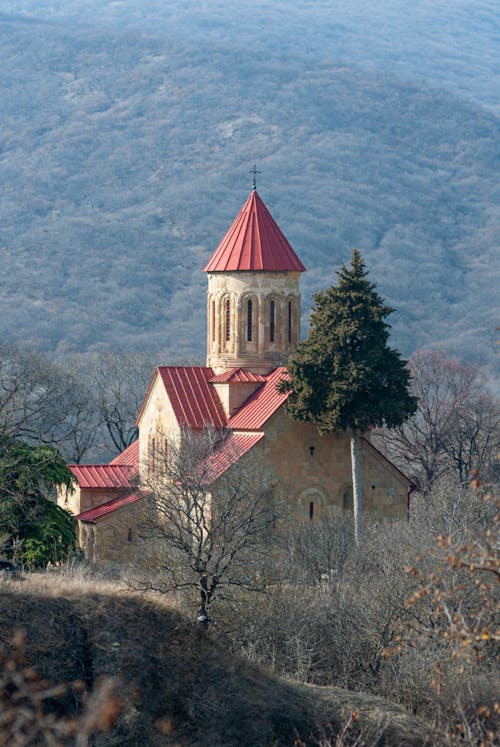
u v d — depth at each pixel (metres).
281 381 93.69
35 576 68.50
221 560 71.19
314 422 93.12
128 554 95.06
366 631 68.38
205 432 93.75
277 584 73.06
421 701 62.72
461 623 35.25
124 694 58.88
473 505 83.56
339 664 69.69
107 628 62.88
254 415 95.31
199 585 68.69
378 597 69.31
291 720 60.81
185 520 76.44
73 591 65.31
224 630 69.62
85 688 58.44
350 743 58.44
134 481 91.81
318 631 71.25
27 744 50.91
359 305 92.38
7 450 81.62
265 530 83.06
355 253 94.38
